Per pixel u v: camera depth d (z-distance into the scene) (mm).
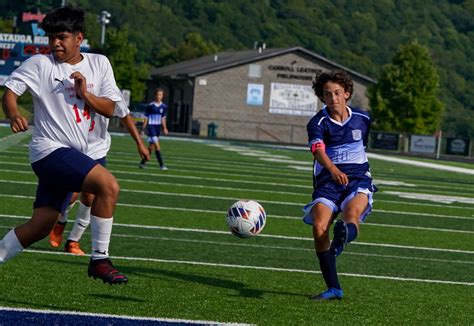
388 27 148000
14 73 7836
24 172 24109
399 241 15414
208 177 27484
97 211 7809
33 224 7949
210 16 142875
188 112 84812
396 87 83562
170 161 34312
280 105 84812
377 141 73188
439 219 19750
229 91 83688
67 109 7883
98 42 94625
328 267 9617
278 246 13797
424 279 11539
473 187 32594
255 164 36844
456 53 141500
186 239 13867
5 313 7867
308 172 33969
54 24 7766
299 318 8648
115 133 61156
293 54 84625
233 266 11547
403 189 28219
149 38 134875
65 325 7676
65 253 11602
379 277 11406
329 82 9555
